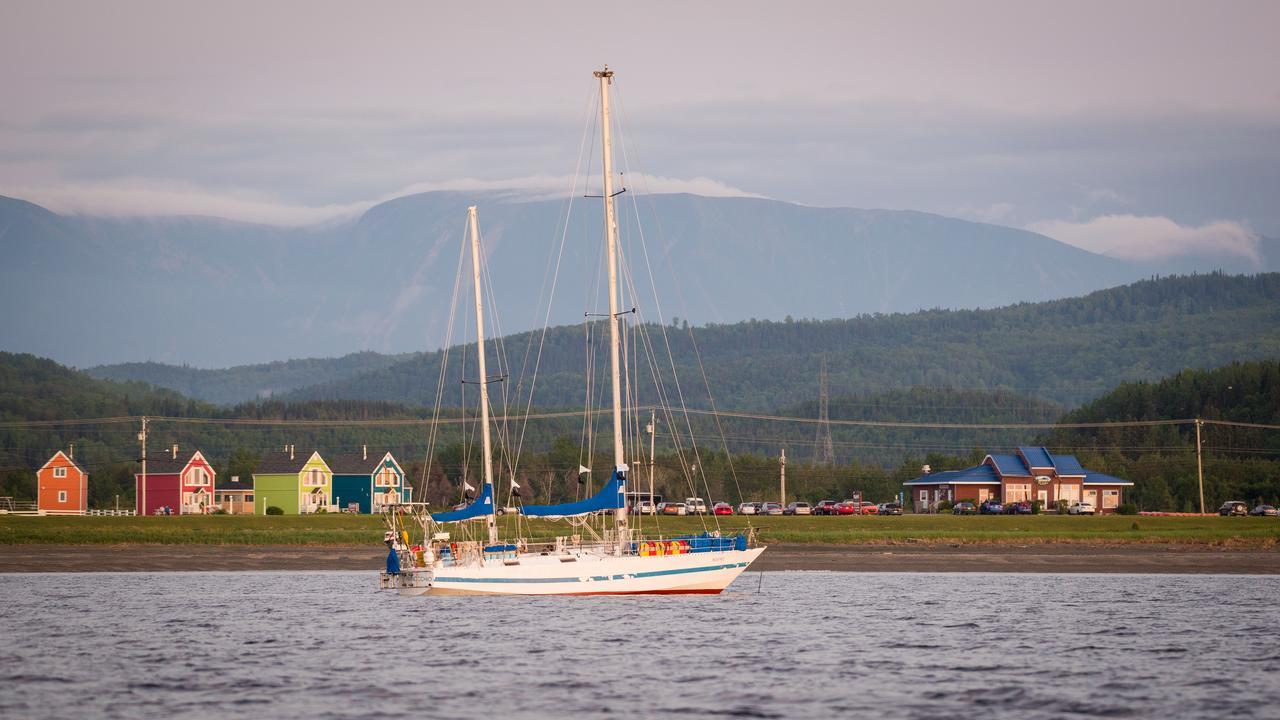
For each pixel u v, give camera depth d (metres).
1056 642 191.00
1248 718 142.62
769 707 146.88
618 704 148.38
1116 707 147.50
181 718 142.00
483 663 173.00
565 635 196.75
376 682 160.50
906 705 148.12
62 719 141.62
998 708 146.75
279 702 149.62
